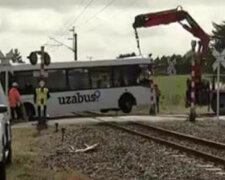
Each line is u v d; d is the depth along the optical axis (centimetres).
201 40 4422
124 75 4466
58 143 2611
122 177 1670
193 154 2141
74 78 4397
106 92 4438
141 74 4472
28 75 4253
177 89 6850
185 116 4297
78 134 3014
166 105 5706
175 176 1680
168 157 2080
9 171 1730
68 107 4384
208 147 2420
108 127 3438
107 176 1689
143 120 3888
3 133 1531
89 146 2414
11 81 4194
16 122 4009
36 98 3594
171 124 3544
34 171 1742
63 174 1683
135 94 4469
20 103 4028
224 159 1912
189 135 2827
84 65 4416
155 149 2322
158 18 4319
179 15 4341
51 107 4344
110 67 4450
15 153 2188
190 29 4400
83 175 1683
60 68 4366
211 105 4534
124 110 4472
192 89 3778
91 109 4431
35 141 2714
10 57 3303
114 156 2128
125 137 2825
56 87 4356
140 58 4475
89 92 4409
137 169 1817
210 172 1748
